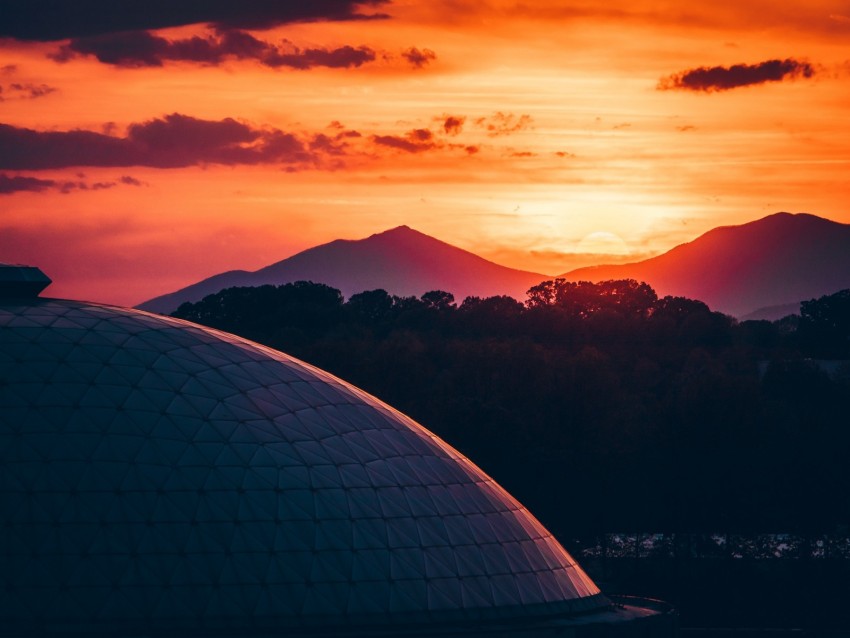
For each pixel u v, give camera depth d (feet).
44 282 291.79
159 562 243.60
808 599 536.42
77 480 248.32
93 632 234.58
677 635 291.58
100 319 281.74
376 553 259.39
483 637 257.34
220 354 285.64
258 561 248.73
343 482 267.18
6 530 241.76
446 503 279.49
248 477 257.96
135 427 258.16
